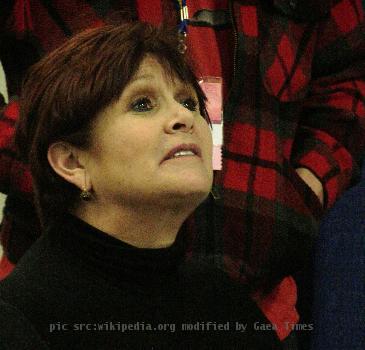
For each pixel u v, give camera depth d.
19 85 5.61
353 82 6.55
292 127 5.93
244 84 5.62
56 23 5.48
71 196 3.91
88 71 3.74
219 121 5.36
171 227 3.92
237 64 5.57
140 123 3.69
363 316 7.85
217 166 5.35
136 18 5.49
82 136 3.77
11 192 5.35
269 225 5.47
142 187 3.68
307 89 6.16
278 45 5.86
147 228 3.87
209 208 5.38
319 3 6.10
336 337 7.93
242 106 5.62
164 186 3.65
